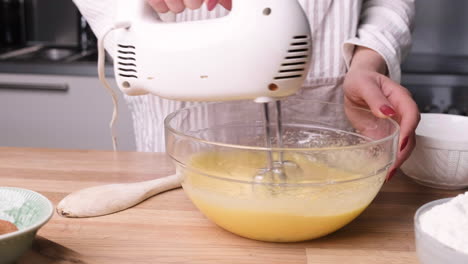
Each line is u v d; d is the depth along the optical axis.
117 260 0.63
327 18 1.06
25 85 1.89
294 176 0.67
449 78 1.83
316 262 0.64
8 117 1.94
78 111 1.90
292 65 0.61
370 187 0.66
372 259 0.65
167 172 0.91
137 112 1.20
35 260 0.62
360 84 0.79
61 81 1.88
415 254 0.66
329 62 1.09
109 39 1.03
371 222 0.74
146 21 0.66
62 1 2.31
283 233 0.65
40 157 0.96
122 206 0.76
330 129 0.82
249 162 0.69
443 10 2.15
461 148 0.80
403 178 0.90
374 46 1.00
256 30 0.60
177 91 0.65
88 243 0.67
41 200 0.63
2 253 0.55
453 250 0.54
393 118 0.80
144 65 0.66
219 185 0.65
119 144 1.92
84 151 1.00
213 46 0.61
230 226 0.68
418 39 2.19
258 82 0.61
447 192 0.85
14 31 2.30
